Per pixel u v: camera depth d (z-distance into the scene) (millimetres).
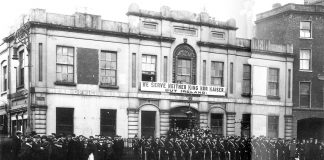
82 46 28844
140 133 30484
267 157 28906
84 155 21453
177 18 32531
